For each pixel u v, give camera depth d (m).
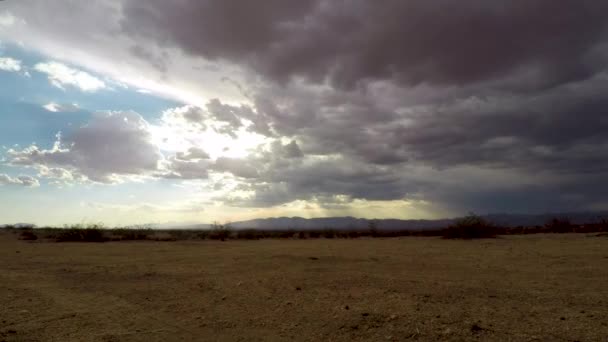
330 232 38.72
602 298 5.99
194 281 8.76
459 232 23.19
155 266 11.66
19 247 21.52
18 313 6.09
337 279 8.31
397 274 8.84
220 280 8.76
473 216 23.53
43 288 8.23
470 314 5.26
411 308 5.64
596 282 7.32
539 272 8.68
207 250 18.12
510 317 5.08
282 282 8.16
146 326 5.34
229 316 5.75
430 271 9.27
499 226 27.92
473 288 6.97
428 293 6.61
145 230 40.38
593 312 5.21
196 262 12.60
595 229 25.47
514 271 8.94
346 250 16.19
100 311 6.19
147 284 8.55
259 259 12.91
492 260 11.12
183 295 7.31
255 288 7.68
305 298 6.64
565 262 10.13
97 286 8.41
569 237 19.95
